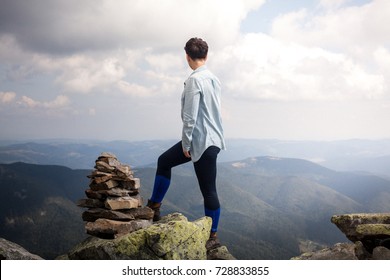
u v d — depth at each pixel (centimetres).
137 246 409
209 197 462
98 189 480
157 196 489
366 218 421
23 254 460
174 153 470
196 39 456
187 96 434
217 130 453
